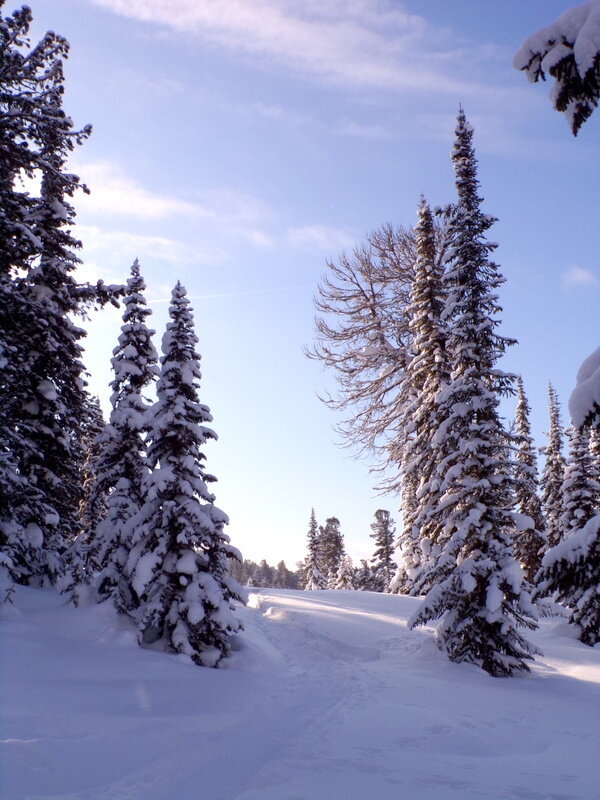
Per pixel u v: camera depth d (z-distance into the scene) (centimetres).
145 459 2014
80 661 1417
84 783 789
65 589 1814
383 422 3719
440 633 1988
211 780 858
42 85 1656
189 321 1972
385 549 6956
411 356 3734
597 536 543
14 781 752
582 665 2091
